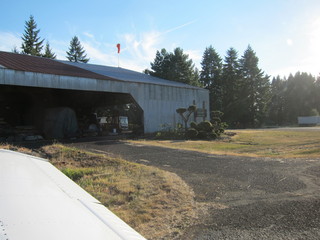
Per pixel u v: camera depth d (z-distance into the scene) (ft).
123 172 20.24
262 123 180.55
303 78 230.07
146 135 63.21
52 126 56.85
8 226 2.96
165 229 10.85
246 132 88.58
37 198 4.19
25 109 70.95
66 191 5.15
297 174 21.16
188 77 159.43
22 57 65.62
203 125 63.36
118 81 58.54
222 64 186.50
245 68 180.14
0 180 4.81
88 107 82.79
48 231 3.09
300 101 227.81
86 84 52.47
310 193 15.79
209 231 10.59
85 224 3.68
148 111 65.77
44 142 46.11
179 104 74.90
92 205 4.81
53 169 7.23
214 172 22.08
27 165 6.82
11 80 42.65
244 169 23.34
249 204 13.89
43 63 61.98
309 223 11.22
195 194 15.74
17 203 3.74
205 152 34.55
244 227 10.92
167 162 26.86
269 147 46.21
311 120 164.86
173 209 13.14
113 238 3.48
